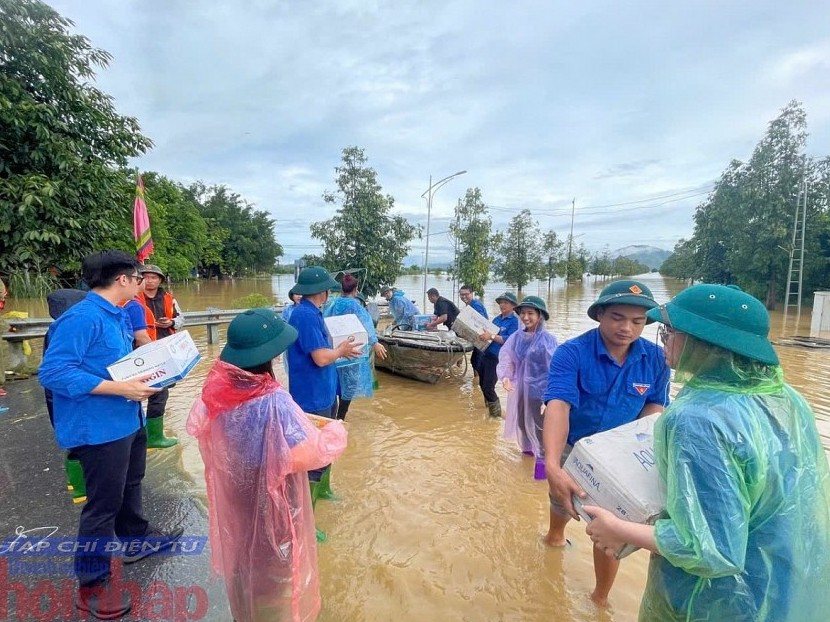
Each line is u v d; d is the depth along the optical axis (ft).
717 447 3.85
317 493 11.14
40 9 23.71
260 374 6.07
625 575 9.53
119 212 30.04
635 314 6.95
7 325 20.12
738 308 4.21
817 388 23.63
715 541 3.74
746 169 69.77
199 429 6.09
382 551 10.09
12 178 23.63
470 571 9.49
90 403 7.05
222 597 7.80
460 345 23.07
